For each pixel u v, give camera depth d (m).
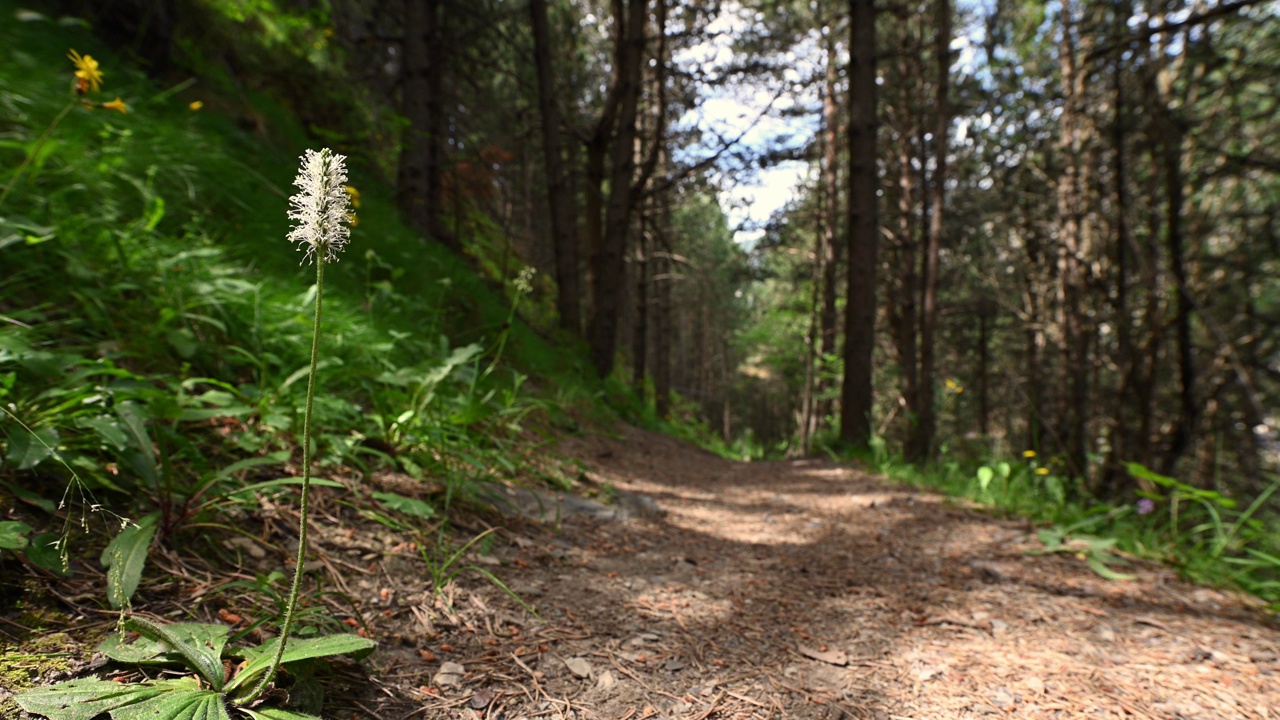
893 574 2.82
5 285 2.24
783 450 16.64
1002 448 5.80
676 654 1.92
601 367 10.22
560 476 3.91
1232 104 7.38
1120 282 8.40
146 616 1.38
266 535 1.90
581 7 15.50
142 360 2.40
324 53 8.96
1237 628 2.21
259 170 5.34
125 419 1.73
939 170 11.63
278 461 1.89
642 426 9.54
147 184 3.44
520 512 2.95
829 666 1.91
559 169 11.02
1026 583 2.67
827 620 2.28
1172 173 7.21
